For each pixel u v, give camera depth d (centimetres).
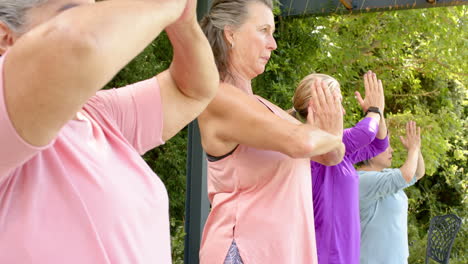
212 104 170
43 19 70
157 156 503
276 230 171
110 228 73
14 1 69
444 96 1034
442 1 518
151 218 81
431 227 604
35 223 67
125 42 55
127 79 449
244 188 177
